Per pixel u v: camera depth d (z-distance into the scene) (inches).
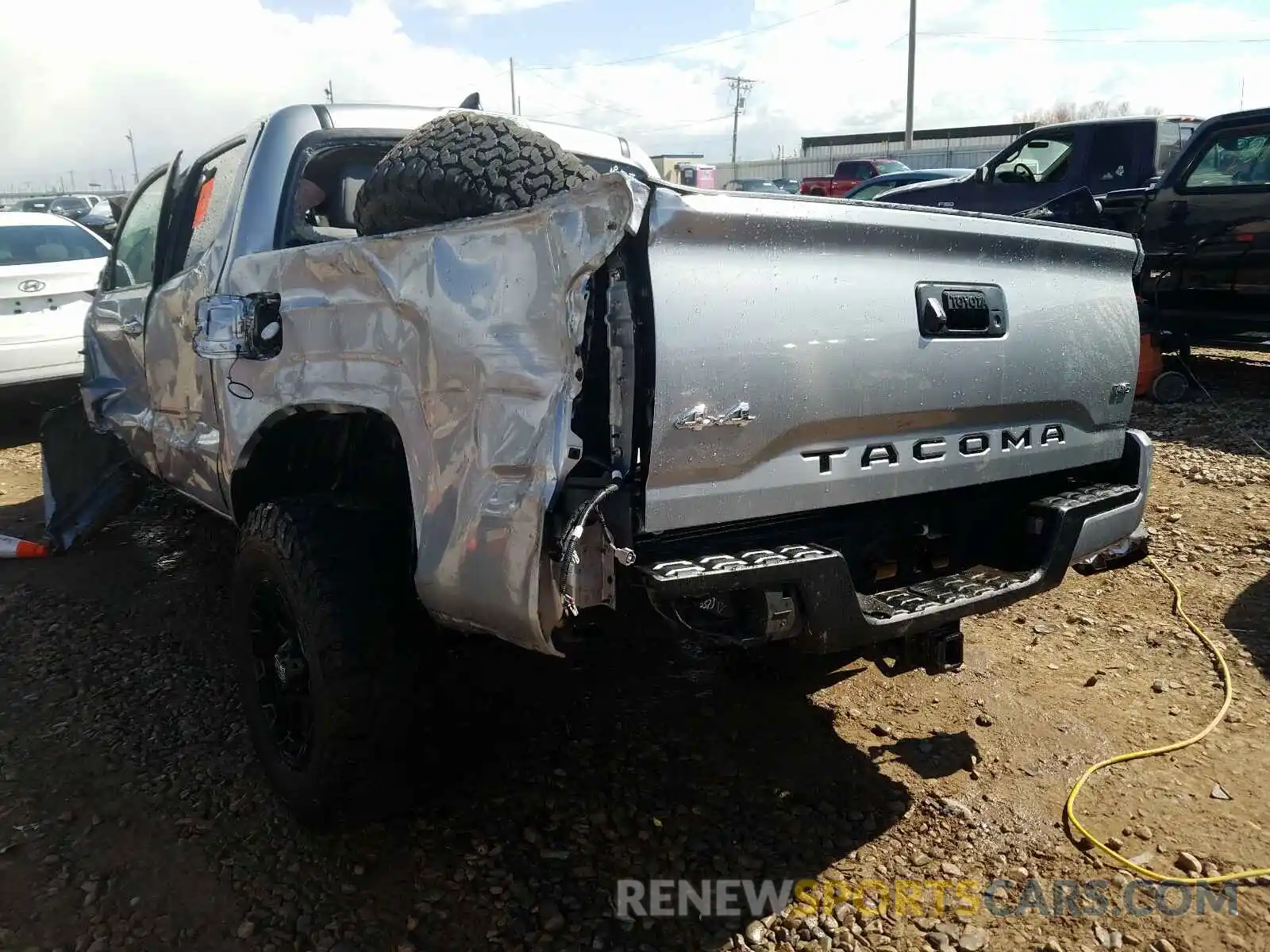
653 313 85.0
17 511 235.3
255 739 119.0
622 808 115.8
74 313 296.0
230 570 194.1
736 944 95.1
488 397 88.4
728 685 145.5
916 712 137.6
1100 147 403.5
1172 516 208.5
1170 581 178.1
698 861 107.0
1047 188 419.2
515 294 86.8
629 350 85.7
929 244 105.9
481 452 88.7
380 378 100.8
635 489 88.0
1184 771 122.1
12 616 173.9
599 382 86.8
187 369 148.1
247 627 118.4
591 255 81.5
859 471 102.9
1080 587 179.0
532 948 94.6
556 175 101.5
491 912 99.5
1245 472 230.5
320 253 108.2
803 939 95.9
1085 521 118.2
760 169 1769.2
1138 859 106.3
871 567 109.5
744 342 91.0
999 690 143.3
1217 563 183.9
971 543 119.6
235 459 128.0
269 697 117.3
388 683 102.6
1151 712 136.3
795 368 94.7
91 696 144.7
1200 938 95.5
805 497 98.8
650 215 83.8
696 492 91.0
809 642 94.3
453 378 91.4
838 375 98.3
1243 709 135.6
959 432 111.9
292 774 110.0
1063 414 123.2
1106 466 134.0
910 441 107.2
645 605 93.6
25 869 107.1
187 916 100.0
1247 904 99.6
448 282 92.0
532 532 84.4
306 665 109.0
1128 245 129.0
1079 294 122.9
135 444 183.6
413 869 106.1
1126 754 125.9
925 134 1800.0
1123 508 123.4
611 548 85.7
